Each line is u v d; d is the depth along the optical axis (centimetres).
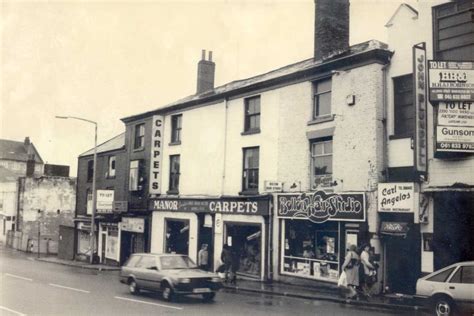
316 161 2028
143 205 3045
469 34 1550
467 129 1504
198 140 2691
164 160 2953
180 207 2706
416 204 1583
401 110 1755
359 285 1650
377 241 1708
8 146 6209
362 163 1800
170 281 1545
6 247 5044
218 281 1589
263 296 1744
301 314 1314
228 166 2456
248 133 2342
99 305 1443
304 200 1983
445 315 1211
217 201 2452
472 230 1520
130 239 3178
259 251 2219
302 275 2006
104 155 3562
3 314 1277
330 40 2141
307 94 2066
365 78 1820
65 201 4994
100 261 3441
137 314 1285
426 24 1650
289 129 2128
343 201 1816
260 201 2188
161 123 2988
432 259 1557
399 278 1683
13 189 5234
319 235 1964
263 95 2289
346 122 1878
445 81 1514
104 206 3216
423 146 1586
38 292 1728
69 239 3847
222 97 2531
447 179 1541
